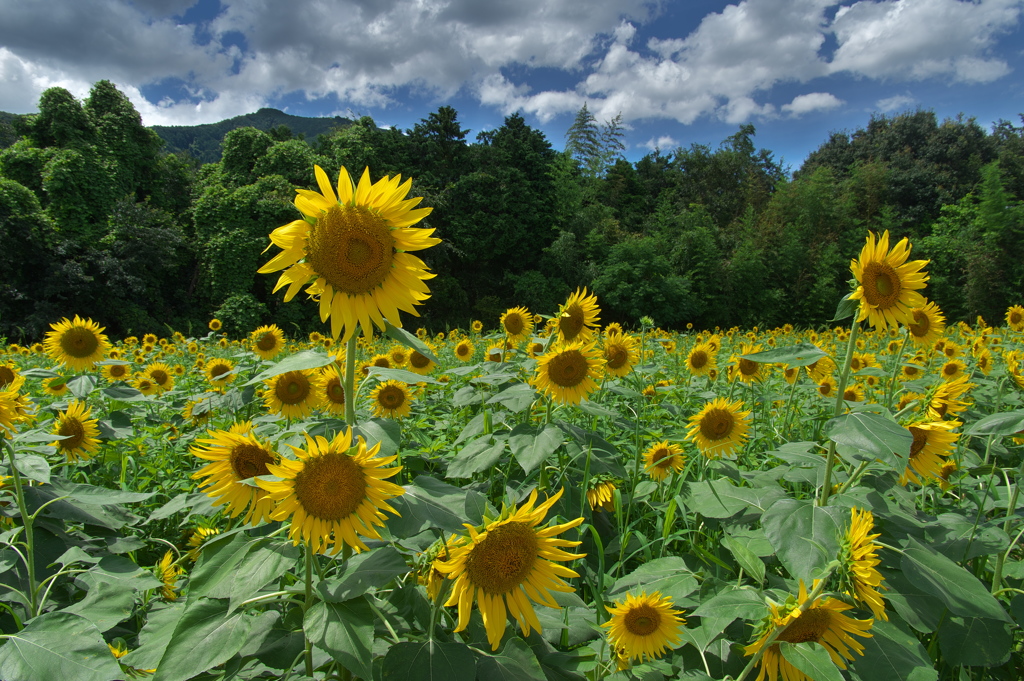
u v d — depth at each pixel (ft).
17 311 90.22
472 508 5.81
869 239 7.63
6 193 91.61
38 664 5.09
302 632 5.77
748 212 179.32
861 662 6.12
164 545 10.54
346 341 6.70
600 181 197.47
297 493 5.01
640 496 10.68
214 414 16.80
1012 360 14.75
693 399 17.70
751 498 8.57
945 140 228.63
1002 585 7.86
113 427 13.46
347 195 6.59
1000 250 131.44
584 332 13.08
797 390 17.48
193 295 115.75
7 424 7.24
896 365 16.51
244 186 131.64
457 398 13.41
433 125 156.66
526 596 5.34
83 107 135.33
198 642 5.11
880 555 7.08
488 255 146.20
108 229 110.42
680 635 6.47
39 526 7.97
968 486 10.30
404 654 5.06
